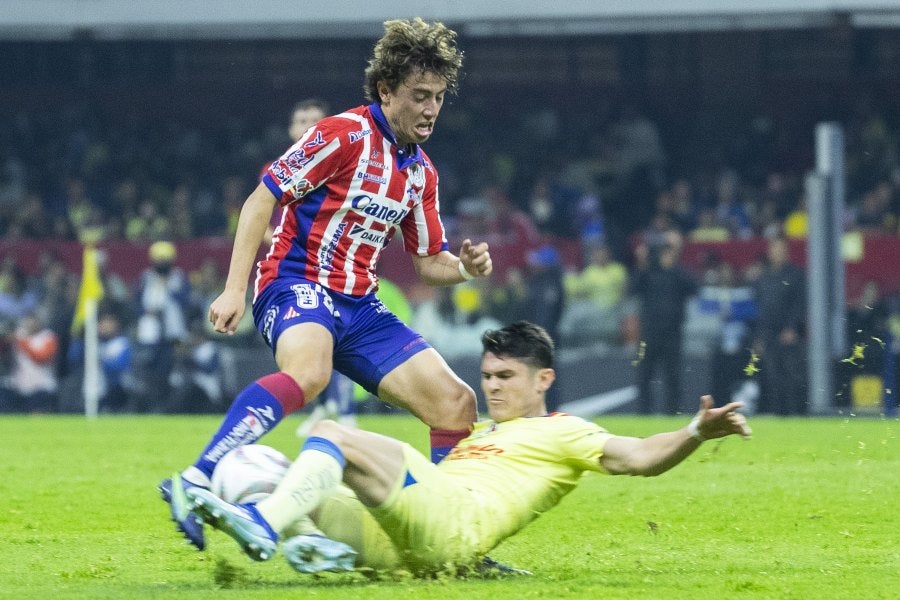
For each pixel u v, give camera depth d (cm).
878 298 5700
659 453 1475
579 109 8056
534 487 1534
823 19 6794
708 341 5588
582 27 7038
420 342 1798
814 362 5362
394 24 1741
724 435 1442
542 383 1590
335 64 8344
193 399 5875
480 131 7944
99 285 5825
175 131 8225
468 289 5778
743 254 5869
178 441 3778
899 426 4369
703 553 1761
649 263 5541
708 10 6525
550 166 7444
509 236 6431
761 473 2822
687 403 5584
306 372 1644
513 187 7412
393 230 1825
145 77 8406
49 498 2414
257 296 1756
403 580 1463
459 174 7575
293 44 8344
